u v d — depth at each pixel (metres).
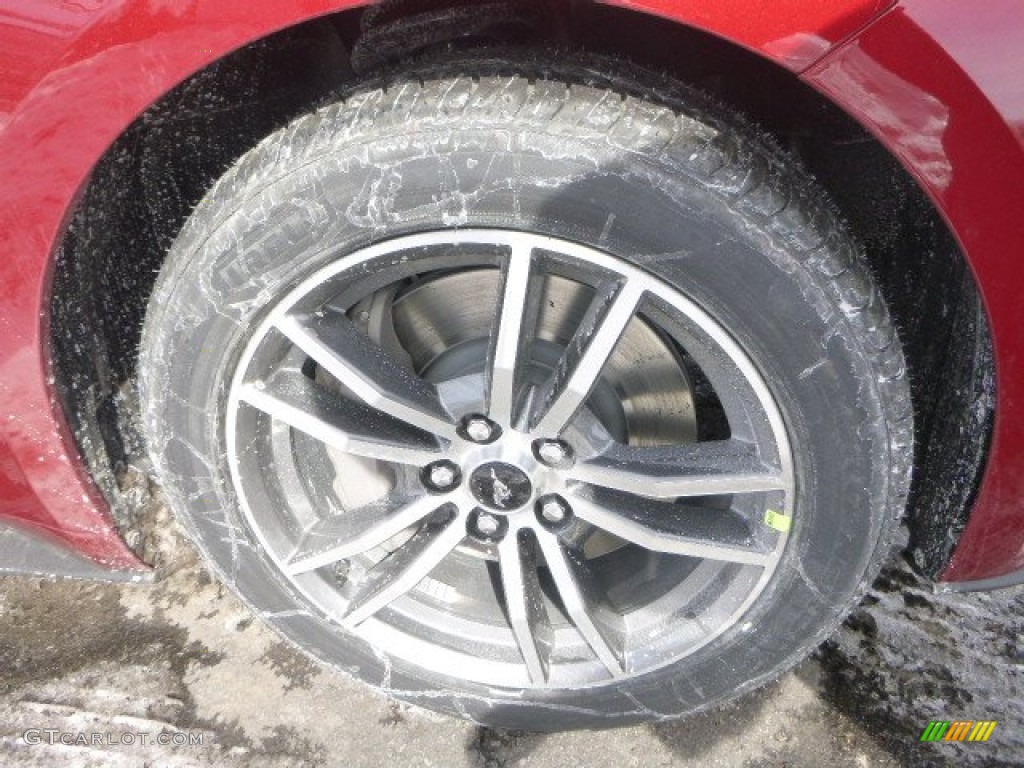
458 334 1.89
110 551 1.95
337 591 1.88
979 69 1.20
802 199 1.41
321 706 2.13
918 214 1.72
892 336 1.48
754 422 1.57
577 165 1.37
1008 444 1.54
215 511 1.78
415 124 1.38
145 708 2.11
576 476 1.66
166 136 1.78
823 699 2.11
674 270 1.44
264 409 1.66
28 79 1.36
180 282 1.55
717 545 1.66
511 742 2.07
